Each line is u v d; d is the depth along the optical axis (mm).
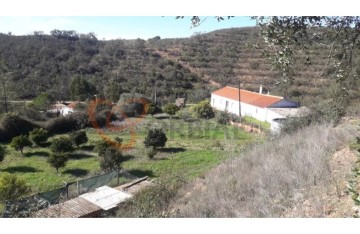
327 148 6406
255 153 8797
